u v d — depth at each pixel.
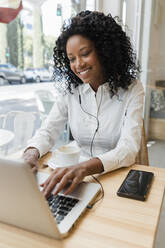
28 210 0.57
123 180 0.89
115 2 2.63
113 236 0.60
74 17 1.09
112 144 1.22
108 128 1.19
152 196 0.79
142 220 0.67
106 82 1.19
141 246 0.57
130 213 0.70
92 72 1.10
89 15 1.08
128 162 1.00
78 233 0.61
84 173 0.84
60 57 1.22
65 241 0.59
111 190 0.82
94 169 0.89
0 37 1.84
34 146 1.10
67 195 0.75
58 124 1.28
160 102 3.32
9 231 0.62
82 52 1.04
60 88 1.29
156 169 1.00
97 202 0.75
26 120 2.05
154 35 3.10
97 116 1.20
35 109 2.50
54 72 1.29
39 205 0.55
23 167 0.50
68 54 1.08
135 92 1.18
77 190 0.79
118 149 1.00
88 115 1.21
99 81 1.18
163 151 3.07
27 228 0.62
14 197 0.56
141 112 1.16
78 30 1.02
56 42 1.21
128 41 1.20
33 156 1.01
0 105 2.17
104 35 1.05
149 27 2.99
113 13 2.66
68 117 1.29
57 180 0.78
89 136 1.23
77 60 1.06
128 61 1.19
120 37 1.14
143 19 2.96
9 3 1.75
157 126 3.42
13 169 0.51
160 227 1.67
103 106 1.19
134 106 1.15
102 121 1.19
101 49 1.07
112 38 1.08
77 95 1.24
